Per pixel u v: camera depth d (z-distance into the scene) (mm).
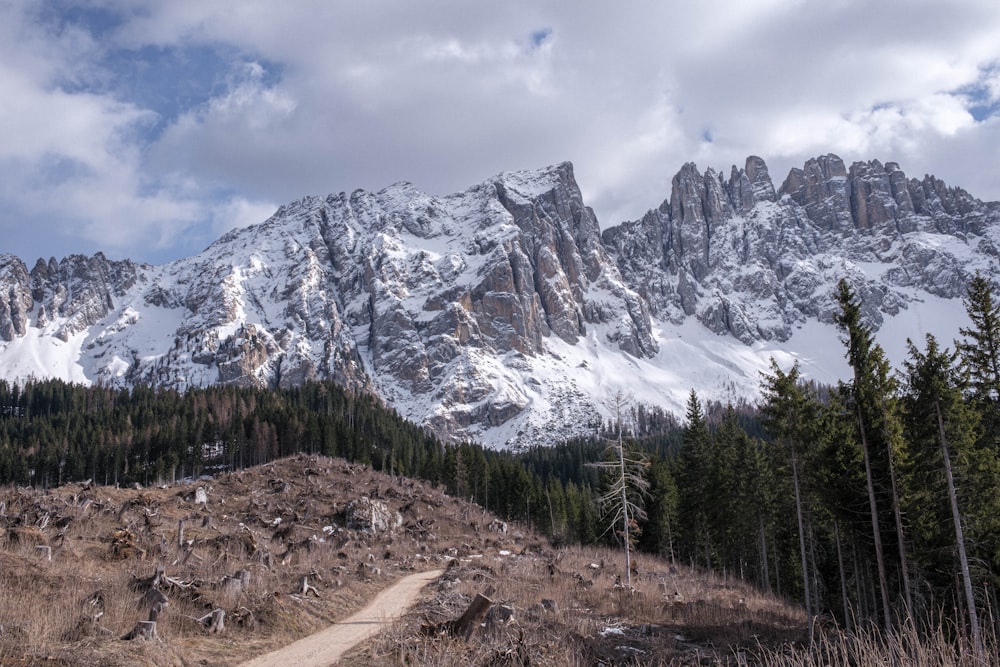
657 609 34781
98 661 16531
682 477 77938
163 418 148000
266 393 172000
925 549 34125
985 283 37469
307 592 29234
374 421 165125
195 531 41750
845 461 39875
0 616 18328
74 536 32062
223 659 19672
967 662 12500
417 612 28453
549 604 31375
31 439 135875
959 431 32000
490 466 118312
